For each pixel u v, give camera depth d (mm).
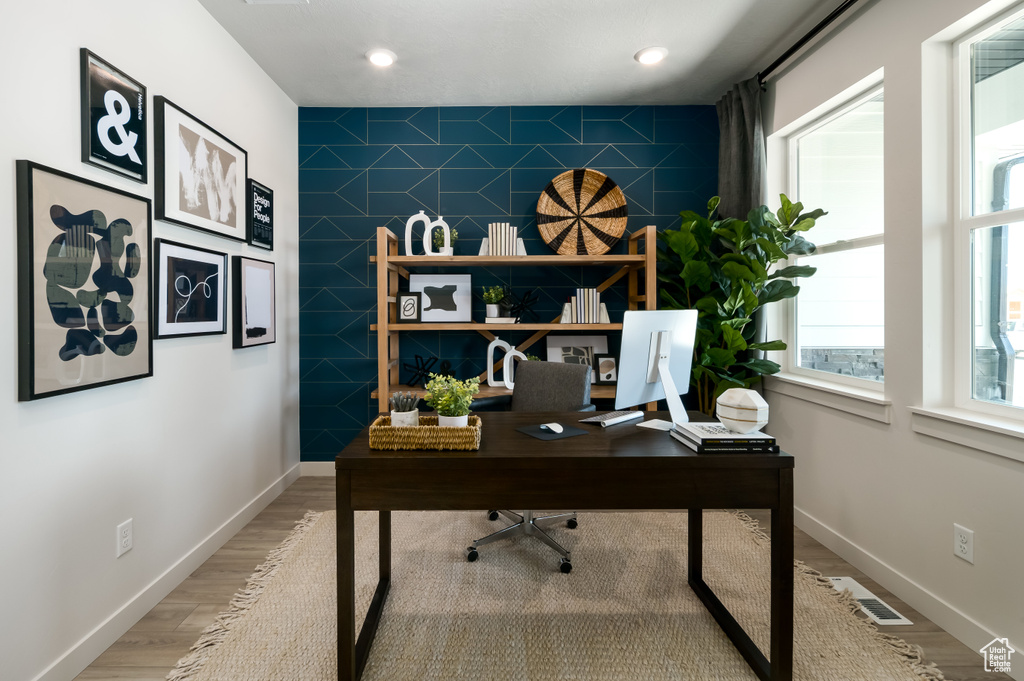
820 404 2736
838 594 2188
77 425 1724
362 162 3756
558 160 3768
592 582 2262
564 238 3701
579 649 1810
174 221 2201
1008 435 1690
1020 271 1832
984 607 1802
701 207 3775
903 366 2182
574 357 3721
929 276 2082
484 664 1732
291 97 3588
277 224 3387
